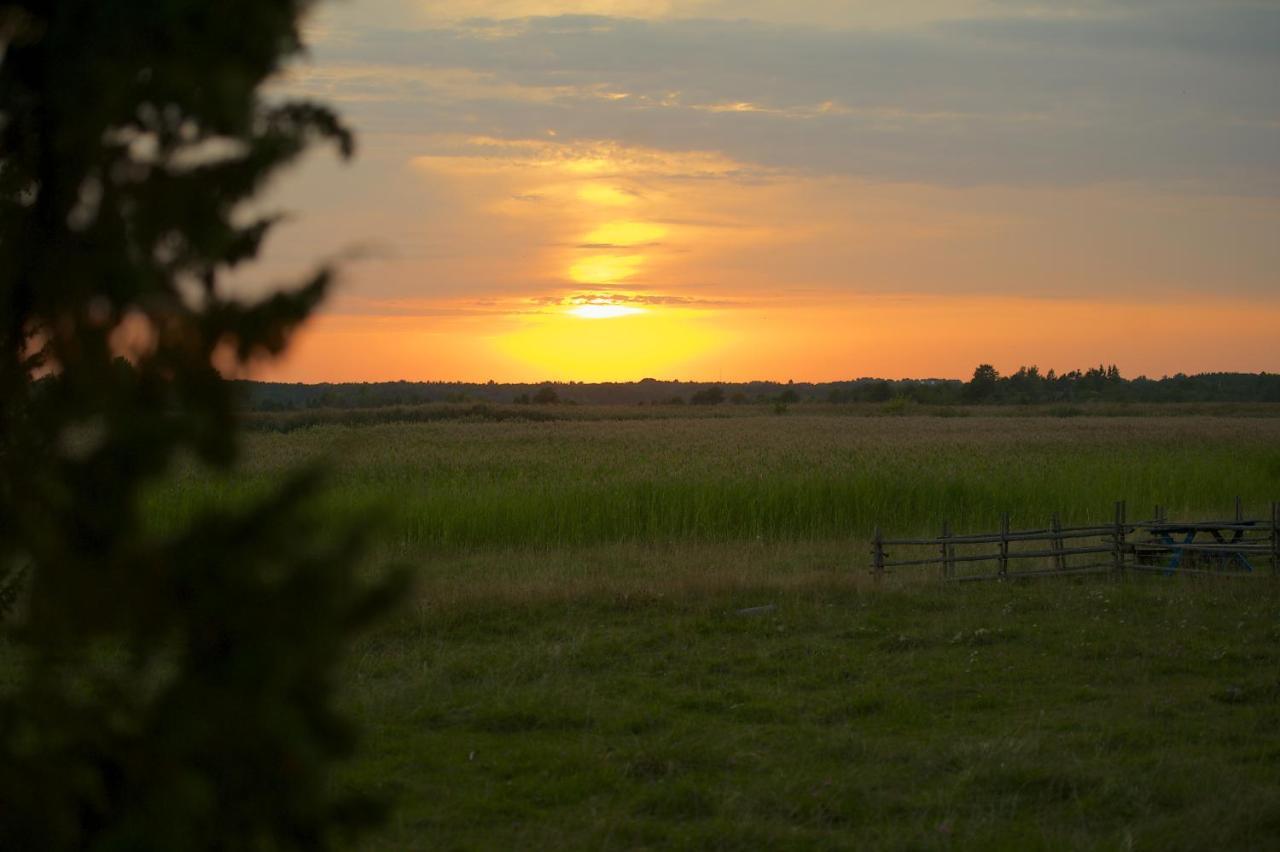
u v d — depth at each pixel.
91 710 2.70
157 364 2.59
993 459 31.67
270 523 2.67
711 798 7.20
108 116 2.53
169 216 2.55
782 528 22.44
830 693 9.73
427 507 20.64
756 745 8.34
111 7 2.57
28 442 2.64
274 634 2.62
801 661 10.83
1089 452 36.81
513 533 20.55
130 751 2.64
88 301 2.55
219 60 2.62
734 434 47.19
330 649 2.70
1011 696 9.64
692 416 87.69
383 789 7.40
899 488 24.34
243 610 2.62
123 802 2.71
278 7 2.65
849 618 12.66
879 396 140.12
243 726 2.61
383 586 2.78
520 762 7.98
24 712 2.68
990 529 23.89
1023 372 151.12
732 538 21.62
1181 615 12.64
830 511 23.20
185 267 2.64
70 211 2.69
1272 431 53.59
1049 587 14.58
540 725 8.91
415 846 6.43
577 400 168.00
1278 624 11.87
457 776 7.74
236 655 2.62
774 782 7.53
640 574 16.03
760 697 9.63
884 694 9.65
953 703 9.49
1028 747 8.07
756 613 12.82
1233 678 10.13
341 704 9.27
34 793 2.62
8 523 2.65
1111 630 12.00
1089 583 14.99
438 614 12.45
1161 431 54.06
